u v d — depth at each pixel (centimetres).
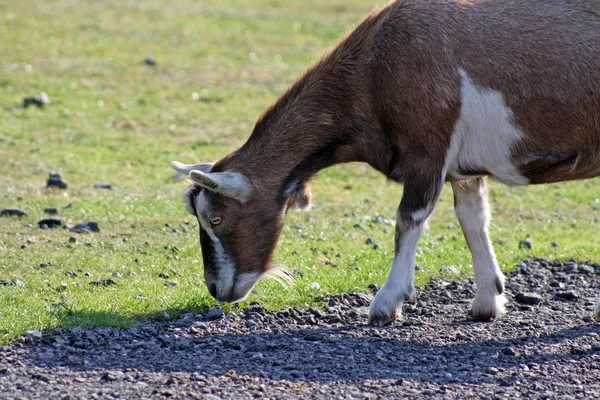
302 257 2366
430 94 1783
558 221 2966
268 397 1468
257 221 1867
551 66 1786
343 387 1521
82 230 2575
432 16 1805
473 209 1947
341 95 1856
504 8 1819
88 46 5528
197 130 4131
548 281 2262
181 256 2372
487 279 1939
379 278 2209
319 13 7025
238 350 1717
